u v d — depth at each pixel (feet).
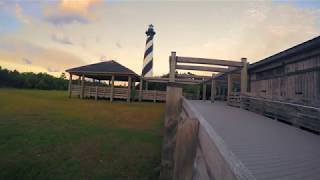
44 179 15.43
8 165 17.10
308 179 9.08
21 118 34.37
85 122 34.01
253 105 31.76
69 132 27.02
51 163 17.85
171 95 15.85
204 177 6.51
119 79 87.30
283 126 20.98
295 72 29.73
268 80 37.68
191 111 12.25
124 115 42.98
